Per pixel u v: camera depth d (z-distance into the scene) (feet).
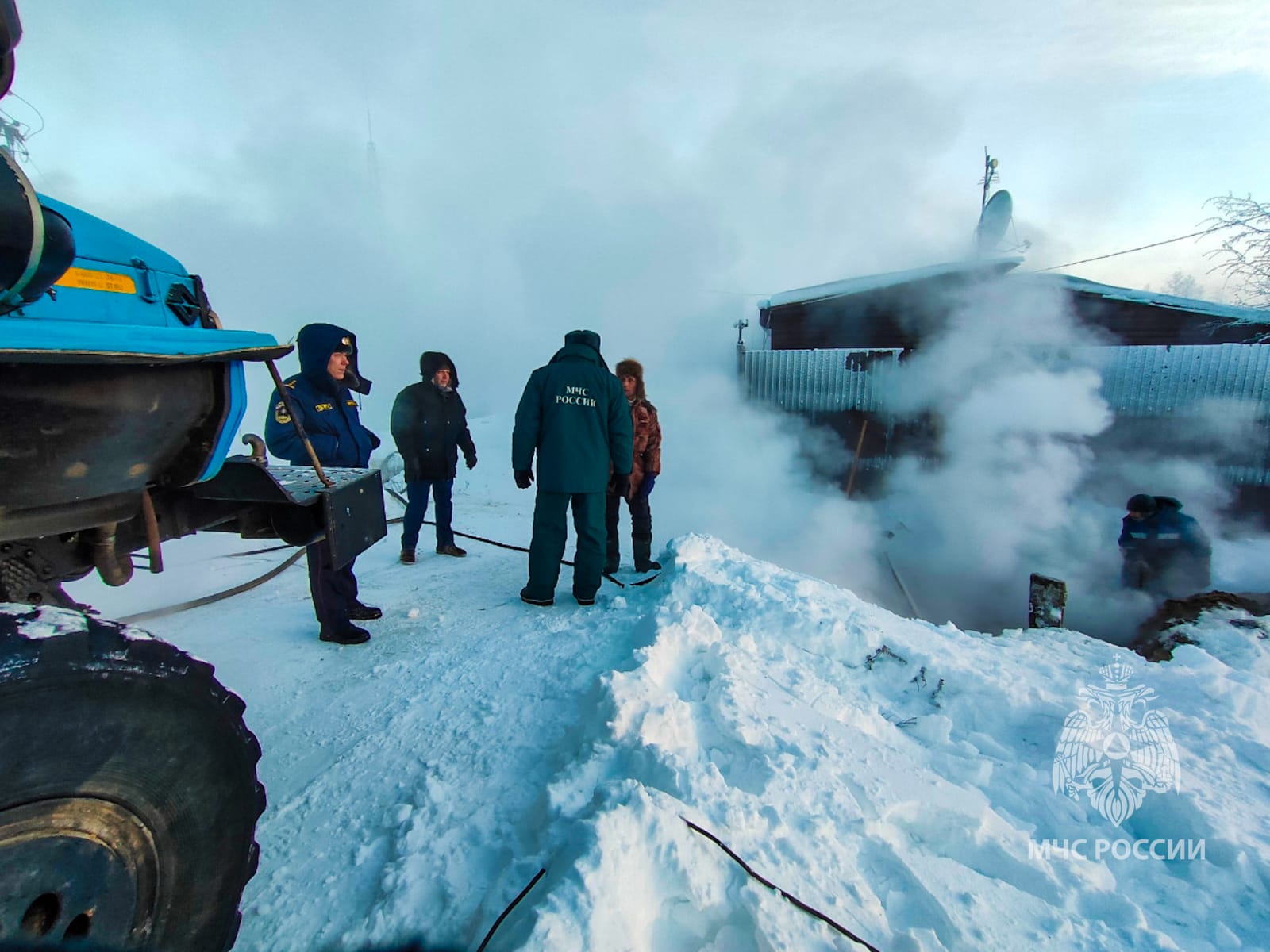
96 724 3.39
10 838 3.05
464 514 24.63
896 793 6.32
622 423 12.23
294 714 8.09
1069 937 4.99
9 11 2.82
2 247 3.01
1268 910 5.48
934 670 9.04
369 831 5.91
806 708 7.79
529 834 5.61
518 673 8.94
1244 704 8.75
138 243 5.15
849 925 4.77
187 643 10.43
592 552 12.15
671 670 8.51
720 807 5.54
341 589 10.40
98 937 3.39
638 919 4.56
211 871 3.96
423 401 15.37
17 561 4.75
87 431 4.00
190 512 6.70
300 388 10.82
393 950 4.57
